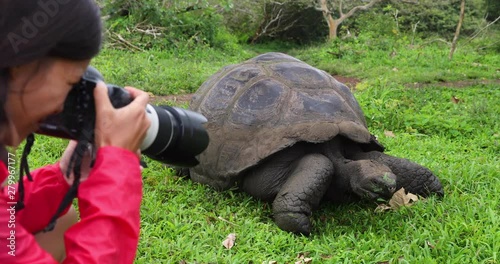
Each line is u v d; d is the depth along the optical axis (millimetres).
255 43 18781
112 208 1229
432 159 4812
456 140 5711
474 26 18219
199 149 1526
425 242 3121
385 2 19062
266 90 3812
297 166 3635
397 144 5320
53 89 1192
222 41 13414
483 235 3188
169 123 1447
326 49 14523
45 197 1634
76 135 1315
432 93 7645
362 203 3932
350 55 13391
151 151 1443
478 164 4523
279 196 3496
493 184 4109
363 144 3943
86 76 1310
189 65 9766
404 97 7230
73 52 1188
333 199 3865
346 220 3680
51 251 1656
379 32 17109
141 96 1358
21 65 1135
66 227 1687
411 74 10117
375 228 3480
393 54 13242
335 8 18219
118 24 11773
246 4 18234
